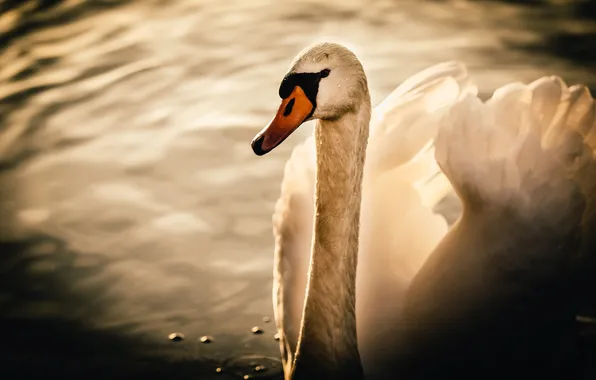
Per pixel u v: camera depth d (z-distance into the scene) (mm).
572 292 7320
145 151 10578
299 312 7305
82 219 9555
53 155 10578
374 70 11664
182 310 8359
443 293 7188
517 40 12289
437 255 7324
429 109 7777
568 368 7406
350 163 5957
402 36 12555
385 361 7199
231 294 8539
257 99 11398
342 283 6293
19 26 13250
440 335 7141
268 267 8859
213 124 10984
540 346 7199
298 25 12992
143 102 11484
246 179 10055
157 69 12125
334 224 6152
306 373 6480
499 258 7156
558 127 7336
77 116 11258
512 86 7426
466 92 7723
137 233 9336
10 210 9688
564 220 7238
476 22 12844
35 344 7969
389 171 7758
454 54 12016
